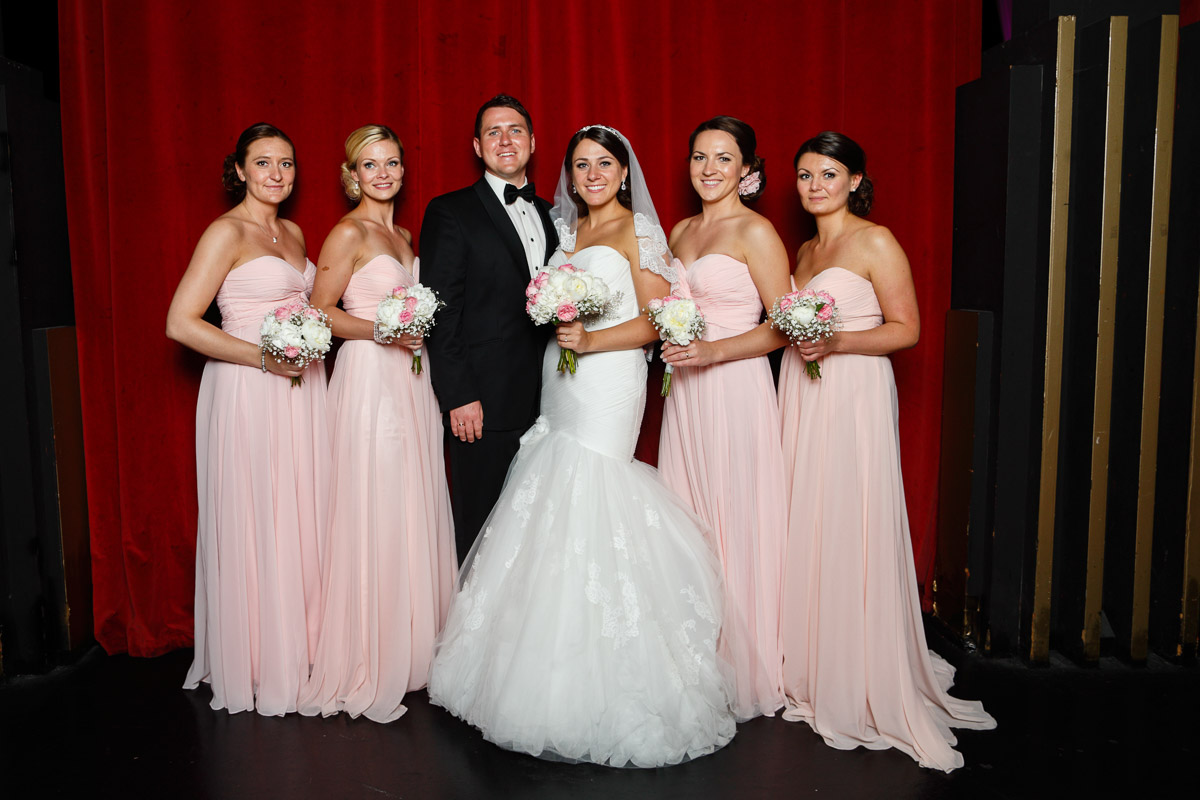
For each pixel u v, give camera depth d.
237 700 2.88
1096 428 3.10
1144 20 3.21
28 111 3.13
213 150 3.30
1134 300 3.15
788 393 2.97
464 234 2.94
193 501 3.44
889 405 2.79
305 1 3.27
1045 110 3.07
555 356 2.88
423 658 2.96
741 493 2.88
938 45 3.45
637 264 2.82
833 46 3.43
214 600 2.89
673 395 3.04
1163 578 3.28
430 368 3.02
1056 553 3.35
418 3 3.29
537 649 2.55
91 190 3.29
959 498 3.41
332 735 2.71
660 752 2.52
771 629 2.91
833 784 2.44
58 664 3.25
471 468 3.04
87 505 3.38
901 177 3.51
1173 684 3.06
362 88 3.32
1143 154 3.08
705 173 2.91
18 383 3.08
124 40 3.21
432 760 2.56
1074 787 2.42
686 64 3.41
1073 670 3.18
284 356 2.71
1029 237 3.14
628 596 2.58
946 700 2.83
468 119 3.35
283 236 3.03
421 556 2.94
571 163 2.85
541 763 2.55
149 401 3.36
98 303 3.33
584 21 3.35
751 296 2.90
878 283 2.80
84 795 2.39
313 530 2.96
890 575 2.70
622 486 2.75
